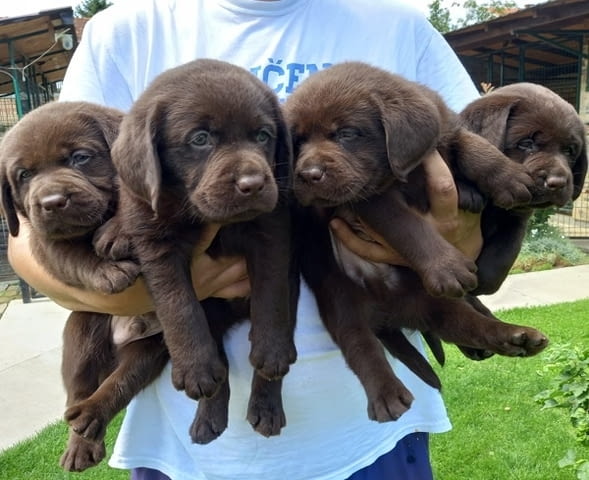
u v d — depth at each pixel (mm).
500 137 515
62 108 490
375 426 517
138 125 427
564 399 721
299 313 501
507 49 2682
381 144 464
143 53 534
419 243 434
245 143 431
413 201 473
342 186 438
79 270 438
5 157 479
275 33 535
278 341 437
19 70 1951
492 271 527
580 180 547
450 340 483
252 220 437
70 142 469
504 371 1172
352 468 506
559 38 2479
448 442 954
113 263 431
